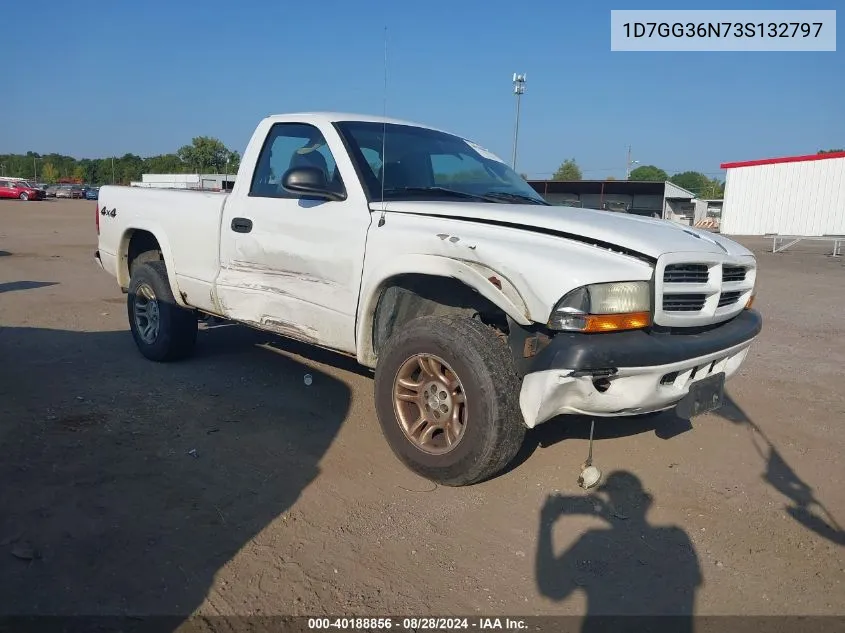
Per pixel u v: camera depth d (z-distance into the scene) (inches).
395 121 194.2
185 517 130.6
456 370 138.1
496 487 149.3
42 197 2027.6
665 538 131.3
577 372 125.2
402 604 108.5
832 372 251.3
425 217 151.6
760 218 1252.5
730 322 155.7
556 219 141.9
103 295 379.6
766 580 118.7
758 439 182.9
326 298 167.5
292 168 166.2
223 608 105.4
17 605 103.2
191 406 190.2
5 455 152.6
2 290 386.6
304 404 195.8
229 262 194.5
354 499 141.3
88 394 196.5
